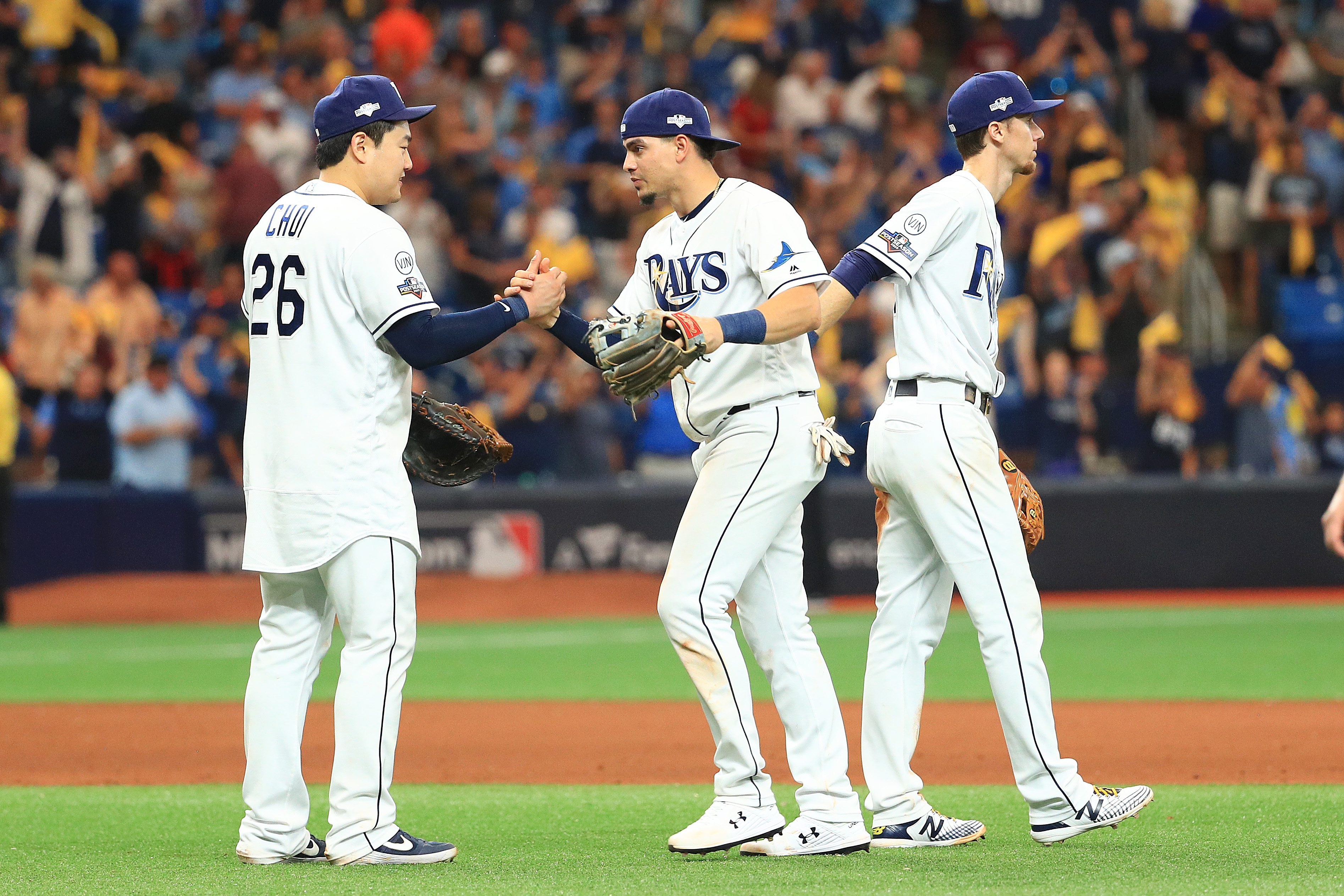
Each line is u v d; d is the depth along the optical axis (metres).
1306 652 39.31
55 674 37.78
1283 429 58.72
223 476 55.59
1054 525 55.06
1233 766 23.38
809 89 69.94
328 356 16.45
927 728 27.62
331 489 16.42
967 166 17.78
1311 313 68.25
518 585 52.78
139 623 50.56
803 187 66.62
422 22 69.06
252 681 16.94
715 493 17.16
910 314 17.17
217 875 15.86
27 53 67.81
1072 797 17.06
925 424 16.98
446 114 65.19
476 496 52.94
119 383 55.38
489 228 62.47
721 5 78.50
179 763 25.08
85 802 21.12
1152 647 40.53
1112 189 68.12
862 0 75.75
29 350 55.25
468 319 16.47
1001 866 16.00
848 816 16.98
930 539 17.45
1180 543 55.28
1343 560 55.50
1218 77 75.12
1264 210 70.50
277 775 16.73
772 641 17.39
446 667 38.66
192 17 71.69
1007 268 65.69
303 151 64.19
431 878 15.55
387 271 16.31
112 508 51.84
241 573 52.41
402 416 16.97
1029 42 79.25
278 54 70.25
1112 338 62.56
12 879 15.70
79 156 64.25
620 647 42.81
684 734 27.72
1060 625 46.47
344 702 16.39
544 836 18.38
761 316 16.22
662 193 17.58
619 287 62.91
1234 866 15.80
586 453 55.34
